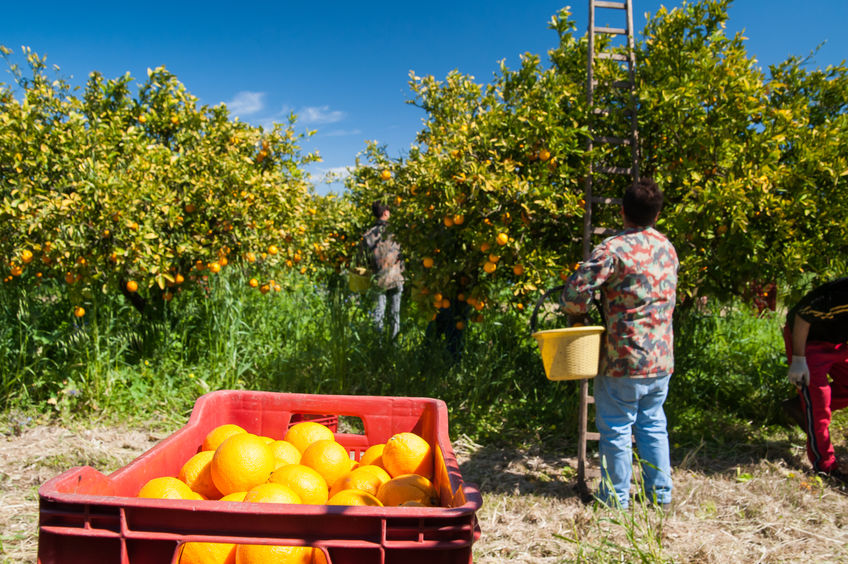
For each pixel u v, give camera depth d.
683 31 4.48
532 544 3.15
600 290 3.46
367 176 8.20
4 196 4.68
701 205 4.06
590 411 5.10
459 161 4.41
